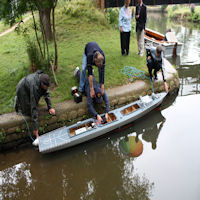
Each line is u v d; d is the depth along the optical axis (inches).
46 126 193.5
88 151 187.3
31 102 160.4
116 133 201.0
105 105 210.2
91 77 172.1
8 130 181.3
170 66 276.7
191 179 153.3
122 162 175.0
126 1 250.1
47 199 147.1
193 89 272.4
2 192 152.9
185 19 809.5
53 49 302.5
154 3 513.3
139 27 267.3
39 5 198.7
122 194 148.0
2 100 201.9
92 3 425.4
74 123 202.8
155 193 145.4
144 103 206.1
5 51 304.7
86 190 152.7
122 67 254.8
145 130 213.0
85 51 178.4
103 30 380.2
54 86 219.1
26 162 175.0
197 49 405.7
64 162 175.8
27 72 231.0
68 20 386.0
